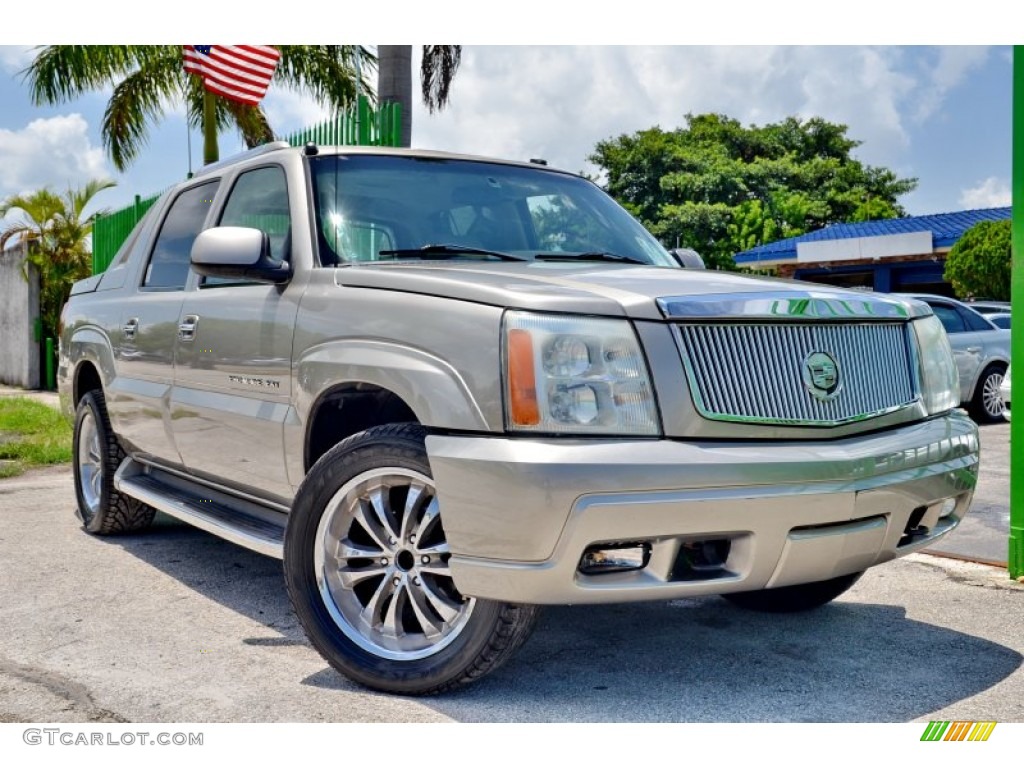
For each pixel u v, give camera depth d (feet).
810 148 167.12
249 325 12.73
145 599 14.11
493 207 13.73
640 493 9.00
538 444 9.13
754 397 9.77
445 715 9.86
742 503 9.29
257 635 12.48
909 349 11.40
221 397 13.42
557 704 10.19
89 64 45.70
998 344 39.93
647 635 12.57
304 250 12.25
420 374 9.93
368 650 10.52
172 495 15.33
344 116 27.17
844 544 10.05
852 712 10.03
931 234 71.10
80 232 59.62
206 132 45.88
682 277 11.05
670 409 9.43
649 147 138.31
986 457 28.35
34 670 11.12
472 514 9.34
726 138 164.76
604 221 14.70
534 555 9.05
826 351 10.36
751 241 125.29
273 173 13.75
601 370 9.37
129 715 9.86
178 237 16.07
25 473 26.35
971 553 16.72
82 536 18.40
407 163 13.83
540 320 9.43
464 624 9.97
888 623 13.08
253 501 13.56
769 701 10.32
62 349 19.67
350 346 10.87
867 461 9.99
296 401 11.71
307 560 10.78
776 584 9.84
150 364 15.43
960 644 12.20
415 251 12.48
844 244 76.18
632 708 10.09
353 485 10.53
